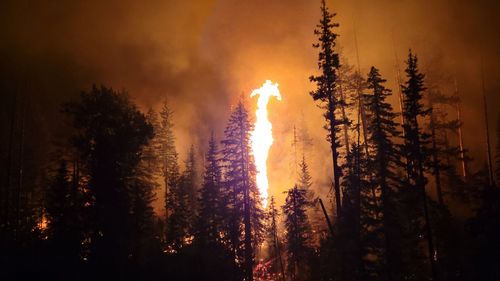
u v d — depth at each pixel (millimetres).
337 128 35219
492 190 29516
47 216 39594
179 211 50125
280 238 50094
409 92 31062
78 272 34812
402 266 30438
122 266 36406
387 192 31078
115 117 40000
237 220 44844
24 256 36031
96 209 36844
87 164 42094
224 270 41938
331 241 35688
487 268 28469
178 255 42250
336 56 34812
